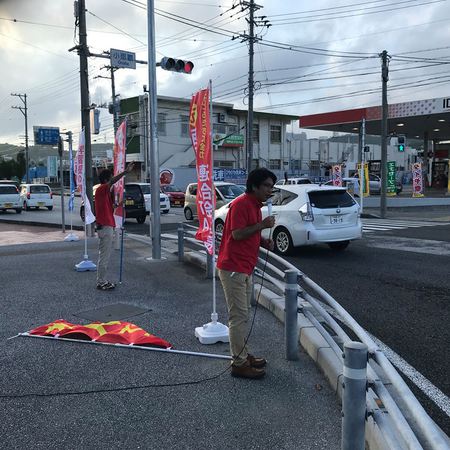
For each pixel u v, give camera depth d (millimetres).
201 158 5473
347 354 2645
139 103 44969
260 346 4922
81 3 15586
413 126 40562
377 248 12008
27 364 4453
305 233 10500
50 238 14594
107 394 3852
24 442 3174
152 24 9766
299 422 3428
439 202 28875
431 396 3926
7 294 7043
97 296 6934
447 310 6379
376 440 2953
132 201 20812
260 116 52875
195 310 6219
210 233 5301
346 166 46312
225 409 3611
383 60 23312
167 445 3143
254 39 28250
